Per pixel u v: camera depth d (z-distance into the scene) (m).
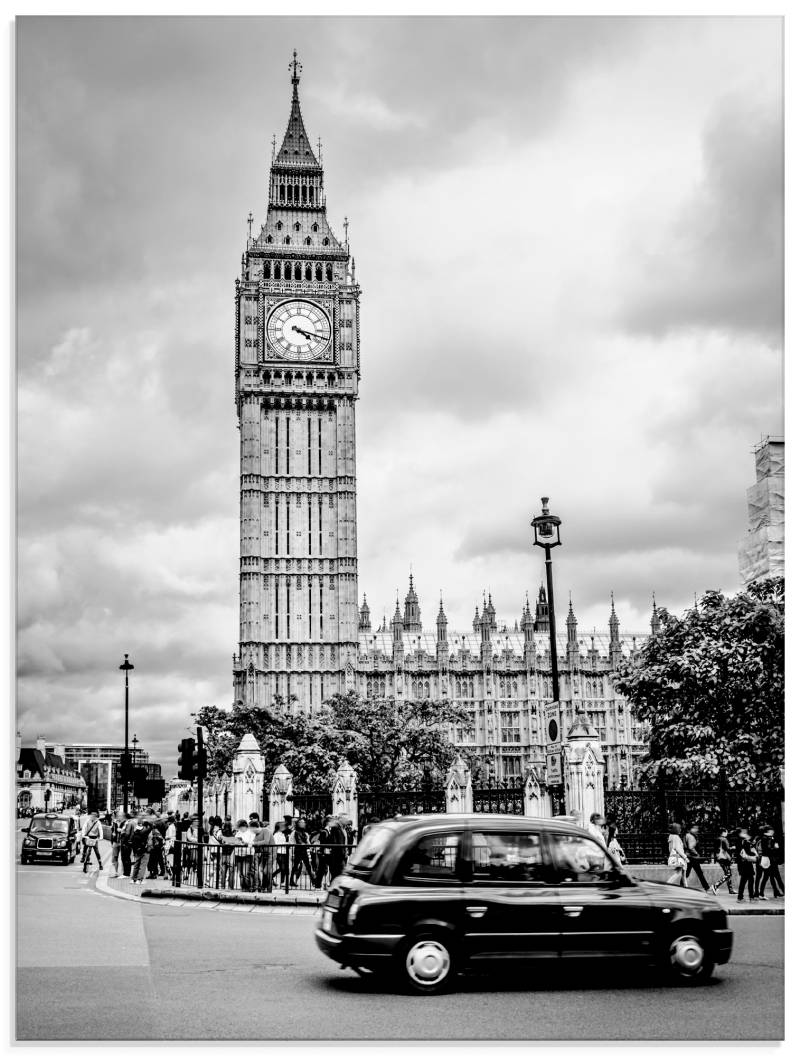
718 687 53.31
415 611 186.00
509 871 17.72
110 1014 15.67
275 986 17.89
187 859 40.00
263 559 149.62
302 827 40.66
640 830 44.97
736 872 40.41
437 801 51.66
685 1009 16.20
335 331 155.25
